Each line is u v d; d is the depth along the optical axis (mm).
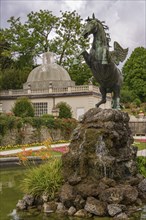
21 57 60281
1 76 54906
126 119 11055
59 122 34562
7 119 30203
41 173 10453
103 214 8867
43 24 58312
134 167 10617
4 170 18766
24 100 40188
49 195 9852
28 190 10383
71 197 9359
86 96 44469
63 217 8914
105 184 9477
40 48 57812
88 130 10312
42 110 46531
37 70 51031
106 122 10352
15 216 9195
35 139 32219
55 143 32312
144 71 73875
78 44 57875
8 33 59250
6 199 11359
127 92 69250
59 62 58156
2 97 48562
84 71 57000
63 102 43906
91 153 9992
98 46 11117
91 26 11023
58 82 48969
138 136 40312
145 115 52312
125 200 9273
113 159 9898
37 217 9023
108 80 11531
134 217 8680
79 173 9906
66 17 57906
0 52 60812
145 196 10086
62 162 10492
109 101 48281
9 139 30172
